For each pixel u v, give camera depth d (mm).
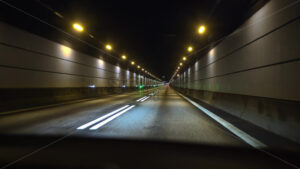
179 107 9953
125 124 5430
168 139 3891
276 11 4355
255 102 5434
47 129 4754
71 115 7062
